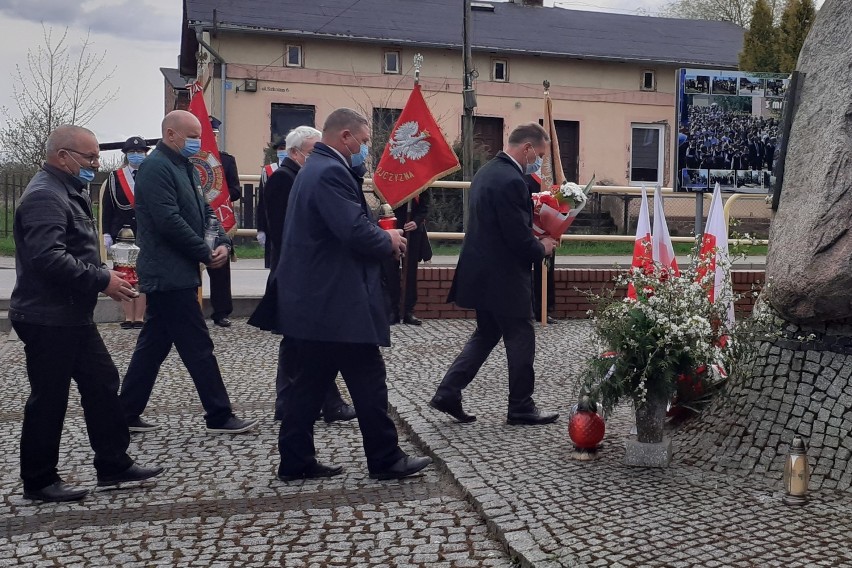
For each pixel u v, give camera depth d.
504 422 6.21
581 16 31.91
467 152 18.64
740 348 5.09
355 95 26.95
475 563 3.99
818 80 5.22
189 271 6.00
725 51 30.88
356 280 4.96
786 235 5.06
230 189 10.79
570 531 4.13
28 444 4.83
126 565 4.03
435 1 29.98
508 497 4.62
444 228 16.23
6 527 4.51
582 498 4.57
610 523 4.21
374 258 5.04
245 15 26.16
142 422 6.27
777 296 5.00
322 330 4.92
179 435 6.14
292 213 5.08
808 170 5.03
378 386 5.14
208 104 26.58
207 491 5.02
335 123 5.11
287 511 4.68
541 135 6.05
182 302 6.00
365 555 4.10
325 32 26.20
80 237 4.88
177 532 4.41
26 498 4.91
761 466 4.82
